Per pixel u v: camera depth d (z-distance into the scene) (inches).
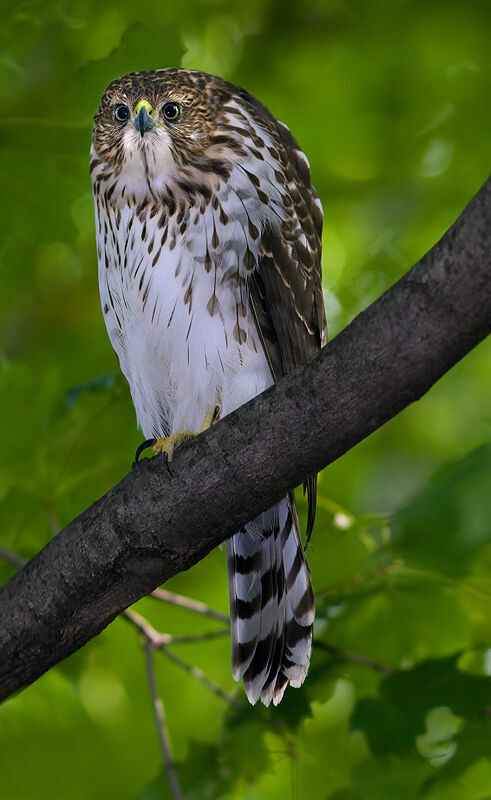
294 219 325.4
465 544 306.3
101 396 362.0
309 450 226.4
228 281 311.7
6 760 460.4
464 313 202.2
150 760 470.6
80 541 249.9
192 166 314.5
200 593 463.2
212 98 325.4
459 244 198.8
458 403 564.4
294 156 350.9
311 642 322.0
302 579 323.9
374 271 529.3
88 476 364.2
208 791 356.8
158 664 461.7
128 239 319.9
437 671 330.6
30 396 354.6
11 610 257.4
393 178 542.9
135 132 315.6
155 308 314.7
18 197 398.0
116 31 489.1
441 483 315.9
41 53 419.5
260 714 352.5
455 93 525.0
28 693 451.5
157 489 239.9
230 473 233.1
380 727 331.3
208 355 312.5
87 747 466.9
